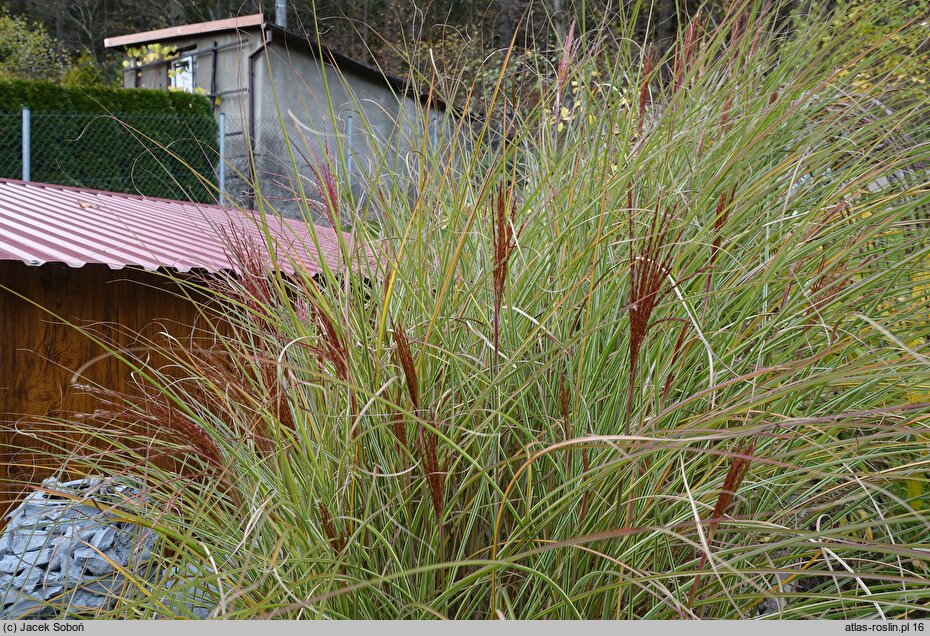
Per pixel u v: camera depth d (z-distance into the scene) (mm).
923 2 2539
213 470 2010
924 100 2387
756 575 1762
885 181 2561
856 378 1780
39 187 7621
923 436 1765
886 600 1601
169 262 3666
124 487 2314
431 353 1955
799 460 1826
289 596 1698
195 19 24328
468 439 1847
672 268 1989
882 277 2111
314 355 2154
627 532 1303
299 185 2092
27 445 3549
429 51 2412
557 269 2131
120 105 12898
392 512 1883
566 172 2500
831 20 2631
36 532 2820
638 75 2633
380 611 1810
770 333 2160
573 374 2014
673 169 2484
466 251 2262
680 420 1832
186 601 1939
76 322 3791
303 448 1881
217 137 13359
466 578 1579
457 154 2512
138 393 3949
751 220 2387
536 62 2744
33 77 22984
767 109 2441
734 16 2680
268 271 2408
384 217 2373
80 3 29578
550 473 1868
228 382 2279
